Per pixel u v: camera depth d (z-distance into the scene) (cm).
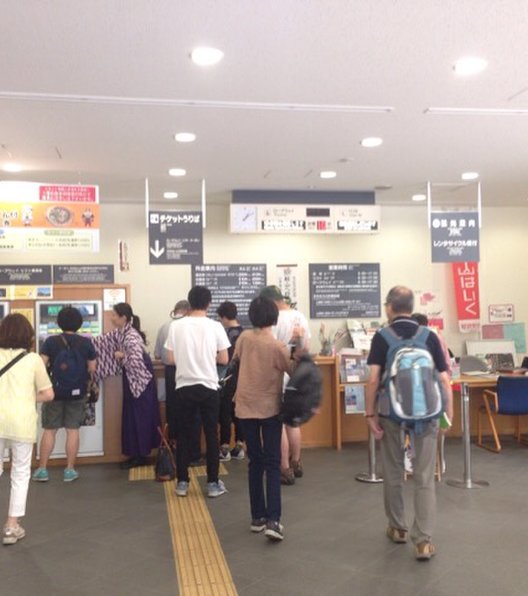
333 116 422
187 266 769
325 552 343
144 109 400
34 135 455
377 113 416
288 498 450
